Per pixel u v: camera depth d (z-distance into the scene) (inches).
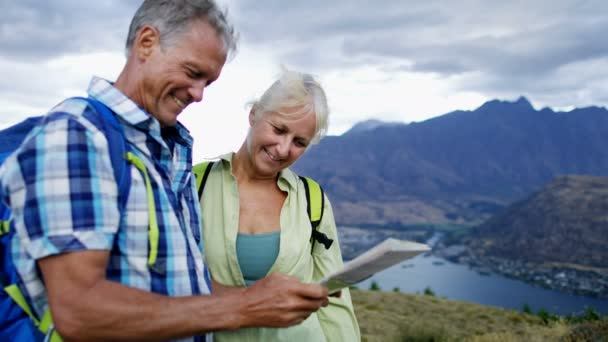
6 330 50.2
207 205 83.6
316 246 87.0
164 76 56.3
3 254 50.5
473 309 770.8
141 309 47.0
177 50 56.2
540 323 674.2
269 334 80.0
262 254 81.2
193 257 60.3
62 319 45.3
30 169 46.4
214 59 58.0
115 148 51.1
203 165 87.7
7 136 54.7
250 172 84.7
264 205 84.1
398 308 752.3
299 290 52.4
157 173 55.5
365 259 53.1
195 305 49.9
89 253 45.7
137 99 57.7
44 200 45.6
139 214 52.0
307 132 79.3
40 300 49.3
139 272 52.0
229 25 59.2
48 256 45.3
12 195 46.8
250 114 82.1
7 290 49.0
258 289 52.6
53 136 47.3
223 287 76.0
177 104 59.1
